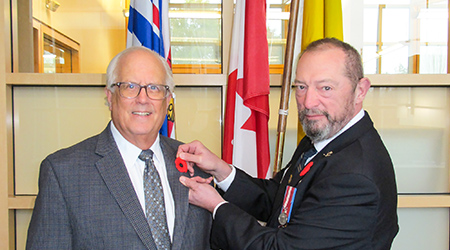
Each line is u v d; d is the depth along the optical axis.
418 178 2.03
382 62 1.99
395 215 1.14
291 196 1.21
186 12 1.97
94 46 1.96
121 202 1.04
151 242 1.04
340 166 1.10
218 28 1.98
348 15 1.97
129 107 1.09
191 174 1.29
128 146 1.14
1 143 1.83
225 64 1.96
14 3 1.88
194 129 2.00
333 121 1.15
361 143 1.16
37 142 1.93
